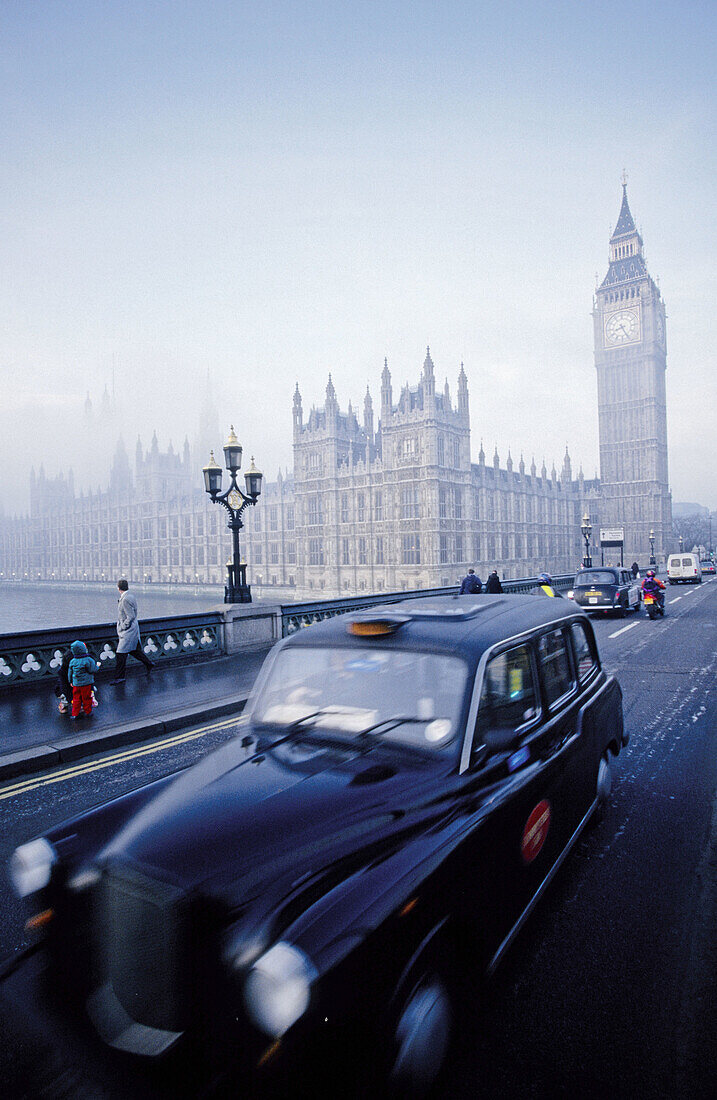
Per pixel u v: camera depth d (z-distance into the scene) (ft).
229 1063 6.16
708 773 18.56
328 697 10.24
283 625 47.24
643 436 444.55
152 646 37.86
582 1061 8.06
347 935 6.28
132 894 7.18
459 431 310.45
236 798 8.34
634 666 36.35
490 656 9.89
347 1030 6.03
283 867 7.11
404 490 294.66
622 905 11.70
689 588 118.83
